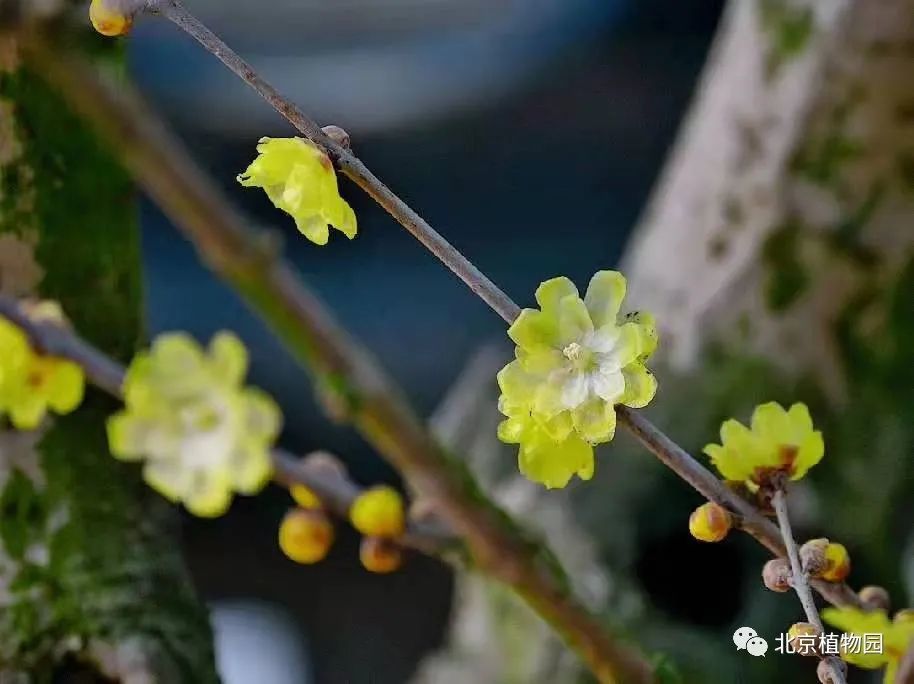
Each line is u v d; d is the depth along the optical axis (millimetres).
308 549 549
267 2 1293
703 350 854
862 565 832
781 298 838
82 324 621
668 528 837
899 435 830
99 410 620
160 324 1229
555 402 507
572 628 536
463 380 1062
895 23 783
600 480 854
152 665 609
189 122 1259
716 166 859
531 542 535
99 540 617
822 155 818
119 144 479
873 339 833
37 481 612
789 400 835
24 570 609
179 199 484
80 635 609
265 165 504
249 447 526
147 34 1251
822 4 802
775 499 529
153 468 526
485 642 880
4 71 600
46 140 610
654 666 540
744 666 798
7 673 605
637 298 905
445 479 522
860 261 826
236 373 529
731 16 886
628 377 507
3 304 543
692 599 835
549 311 510
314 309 500
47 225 614
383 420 510
